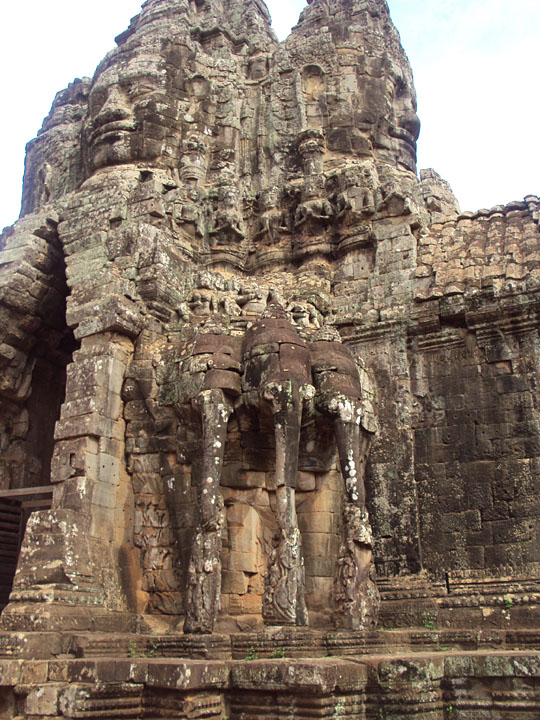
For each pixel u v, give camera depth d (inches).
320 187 676.1
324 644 393.4
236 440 473.1
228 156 742.5
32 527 467.8
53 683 358.3
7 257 658.2
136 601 488.1
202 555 422.6
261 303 565.0
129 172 684.7
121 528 503.8
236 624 443.5
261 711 343.0
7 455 679.7
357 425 451.8
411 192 631.2
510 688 347.9
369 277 607.2
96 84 749.3
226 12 889.5
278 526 425.4
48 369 715.4
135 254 594.9
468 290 543.8
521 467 495.2
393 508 520.4
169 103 733.9
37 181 831.7
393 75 773.3
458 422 526.0
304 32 791.1
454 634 422.9
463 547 495.2
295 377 445.4
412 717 336.8
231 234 690.2
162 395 518.9
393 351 562.3
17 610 427.8
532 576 468.4
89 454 501.0
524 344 522.6
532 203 612.1
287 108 759.7
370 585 423.2
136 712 350.9
